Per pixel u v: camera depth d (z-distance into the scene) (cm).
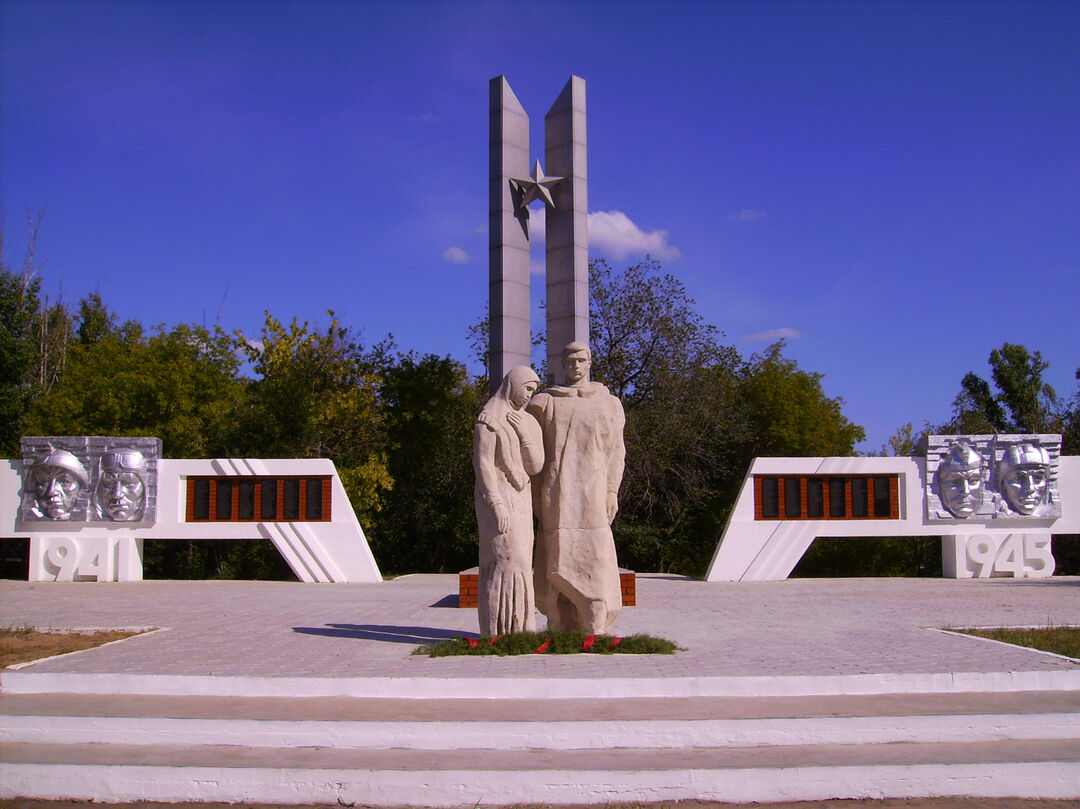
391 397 2948
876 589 1673
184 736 626
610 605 898
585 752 607
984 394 3522
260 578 2564
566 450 898
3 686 730
